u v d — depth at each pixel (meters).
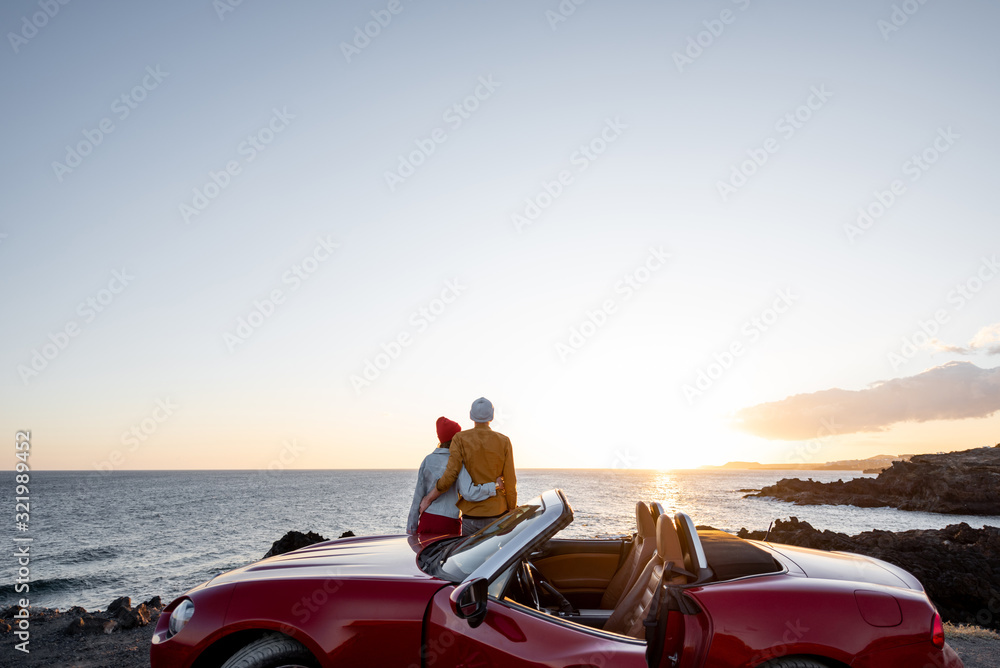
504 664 2.78
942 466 69.62
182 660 3.04
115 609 8.02
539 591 3.76
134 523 44.31
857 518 52.06
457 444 5.05
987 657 5.52
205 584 3.42
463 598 2.62
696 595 2.93
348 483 123.75
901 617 2.88
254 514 50.00
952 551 11.82
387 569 3.36
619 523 31.36
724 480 168.25
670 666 2.73
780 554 3.60
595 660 2.74
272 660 2.98
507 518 3.72
